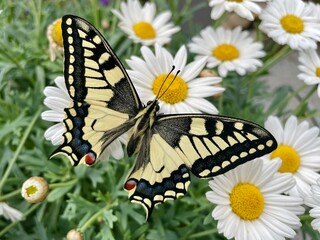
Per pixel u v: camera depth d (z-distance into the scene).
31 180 0.17
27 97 0.23
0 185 0.19
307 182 0.18
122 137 0.16
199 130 0.14
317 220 0.16
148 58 0.18
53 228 0.21
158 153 0.15
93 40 0.14
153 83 0.18
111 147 0.16
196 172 0.14
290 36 0.20
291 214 0.16
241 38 0.22
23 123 0.21
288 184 0.16
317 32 0.20
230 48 0.22
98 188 0.22
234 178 0.16
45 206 0.21
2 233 0.19
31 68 0.23
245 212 0.16
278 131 0.18
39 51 0.23
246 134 0.13
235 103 0.25
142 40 0.23
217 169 0.14
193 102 0.18
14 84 0.24
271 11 0.21
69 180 0.21
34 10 0.23
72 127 0.14
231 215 0.16
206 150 0.14
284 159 0.18
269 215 0.16
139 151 0.15
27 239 0.20
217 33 0.22
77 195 0.20
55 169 0.21
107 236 0.19
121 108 0.15
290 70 0.34
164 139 0.15
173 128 0.15
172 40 0.27
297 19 0.20
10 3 0.23
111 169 0.20
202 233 0.20
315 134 0.18
